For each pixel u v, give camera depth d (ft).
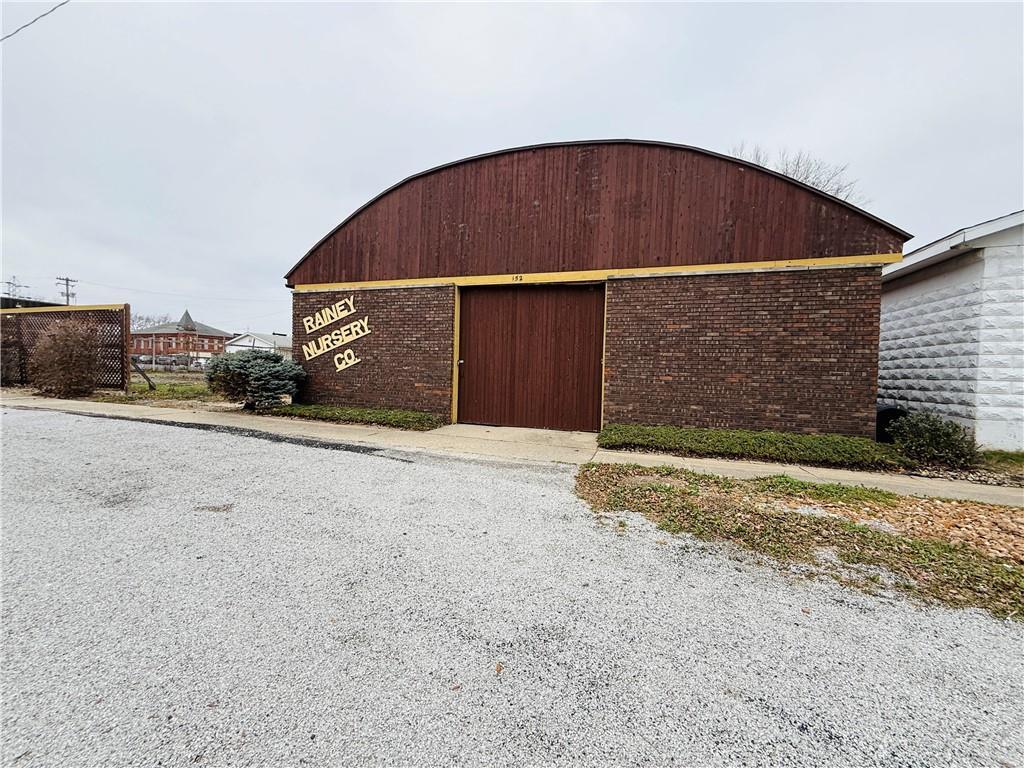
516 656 6.51
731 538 10.98
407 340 29.19
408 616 7.45
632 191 24.54
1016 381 20.59
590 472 16.71
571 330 26.61
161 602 7.66
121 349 38.96
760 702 5.74
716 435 21.09
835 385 21.43
